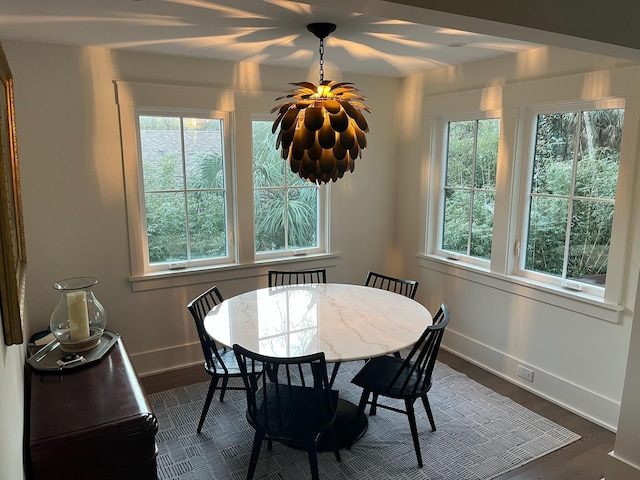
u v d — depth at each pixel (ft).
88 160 9.92
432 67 11.81
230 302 9.38
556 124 9.77
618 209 8.54
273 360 6.28
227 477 7.74
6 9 6.90
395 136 13.75
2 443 3.25
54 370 5.91
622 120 8.57
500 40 8.88
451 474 7.79
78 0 6.52
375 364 8.96
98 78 9.76
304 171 7.24
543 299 10.03
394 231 14.30
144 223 10.95
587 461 8.13
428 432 8.95
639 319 7.10
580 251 9.58
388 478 7.70
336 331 7.91
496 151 11.08
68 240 9.96
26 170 9.36
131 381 5.75
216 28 8.08
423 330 7.97
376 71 12.41
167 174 11.04
